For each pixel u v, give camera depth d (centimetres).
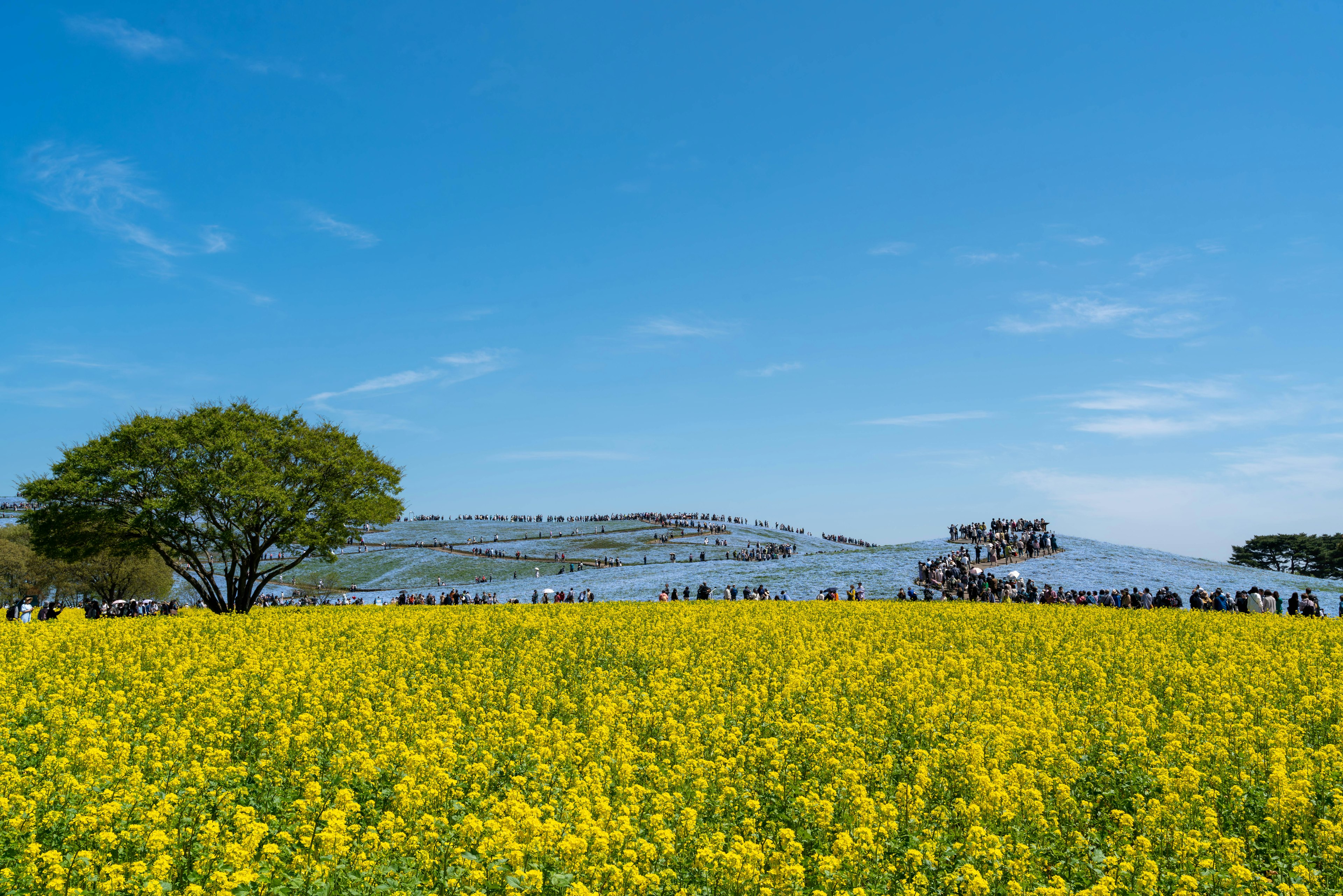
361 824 1002
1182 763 1228
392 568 11719
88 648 2309
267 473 4697
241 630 2747
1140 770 1209
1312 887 883
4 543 8106
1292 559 12988
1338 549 12300
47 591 8394
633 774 1184
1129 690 1723
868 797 1048
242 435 4834
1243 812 1066
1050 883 873
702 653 2216
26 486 4550
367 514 5106
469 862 834
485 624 2855
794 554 10250
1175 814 992
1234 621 3131
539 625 2798
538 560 11706
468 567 11425
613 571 9381
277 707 1498
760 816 1052
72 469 4606
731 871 821
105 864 831
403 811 973
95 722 1214
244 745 1313
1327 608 5672
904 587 6338
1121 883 859
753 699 1634
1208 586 6269
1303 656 2208
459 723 1380
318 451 4981
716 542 12950
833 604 4234
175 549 4666
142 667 2050
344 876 818
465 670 1950
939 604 4212
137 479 4594
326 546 5012
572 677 1903
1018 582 5700
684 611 3531
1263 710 1506
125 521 4641
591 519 16612
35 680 1825
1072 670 1958
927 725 1408
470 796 1052
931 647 2397
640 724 1434
